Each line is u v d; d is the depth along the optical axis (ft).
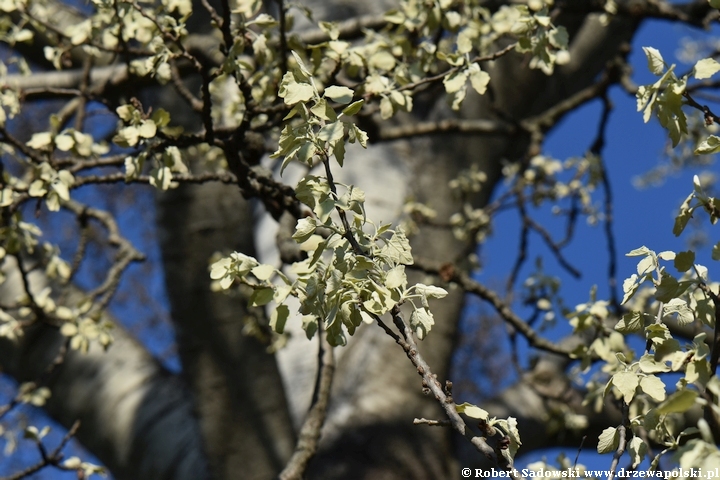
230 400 13.65
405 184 16.94
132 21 7.52
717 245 4.50
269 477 13.51
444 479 13.94
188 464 14.07
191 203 13.80
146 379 15.24
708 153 4.42
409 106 7.51
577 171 13.21
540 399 15.65
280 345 12.74
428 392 4.34
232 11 7.32
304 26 18.03
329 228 4.36
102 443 14.85
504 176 16.93
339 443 14.02
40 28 9.07
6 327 9.84
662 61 4.60
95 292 10.48
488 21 9.14
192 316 13.71
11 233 8.91
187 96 7.52
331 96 4.42
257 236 17.65
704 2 13.16
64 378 14.98
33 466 8.11
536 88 17.30
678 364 4.35
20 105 8.01
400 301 4.44
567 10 10.30
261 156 8.22
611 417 15.03
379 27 10.96
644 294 9.90
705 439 3.51
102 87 9.96
